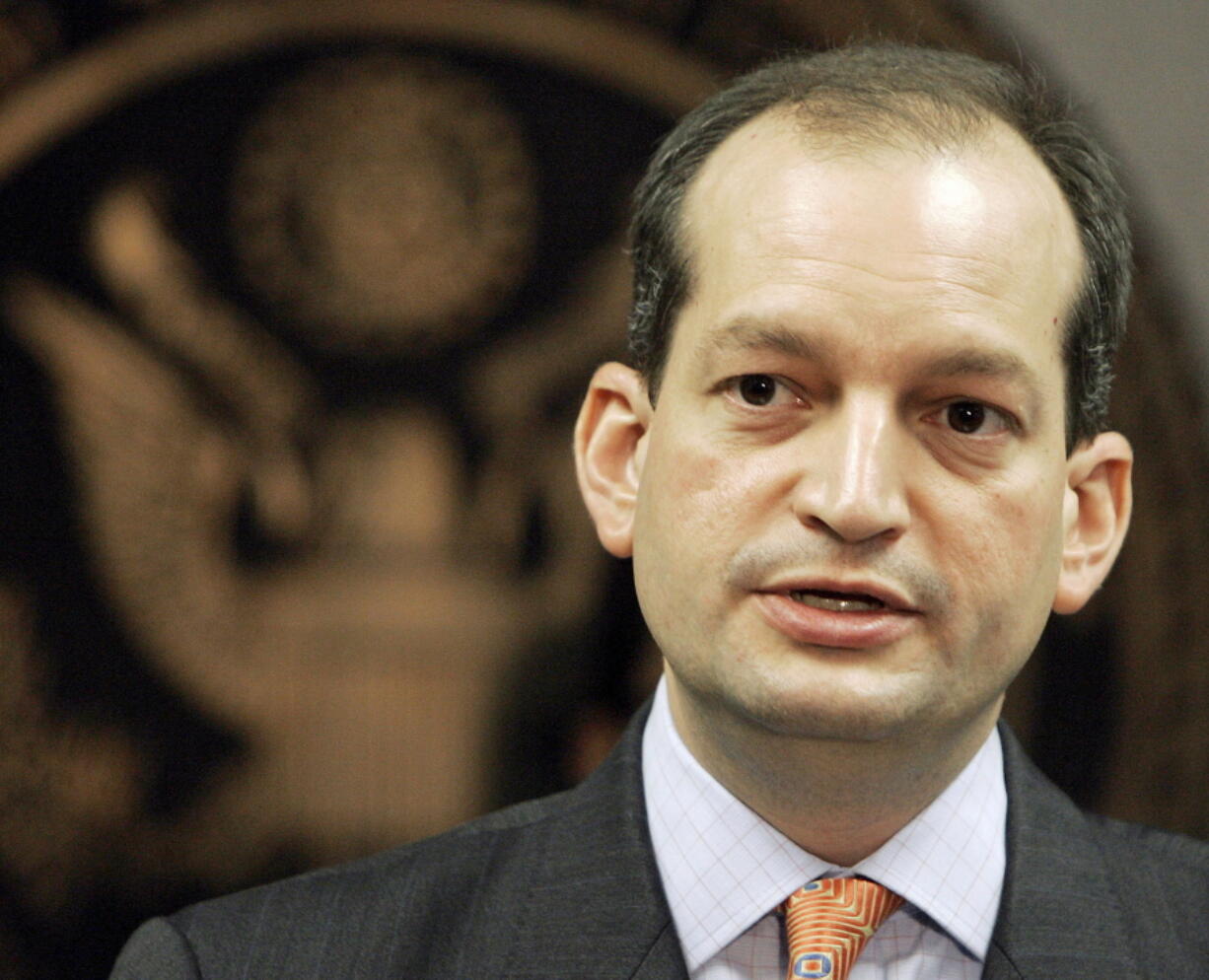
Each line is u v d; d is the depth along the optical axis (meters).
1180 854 6.38
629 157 13.24
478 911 5.97
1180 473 13.11
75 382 12.88
